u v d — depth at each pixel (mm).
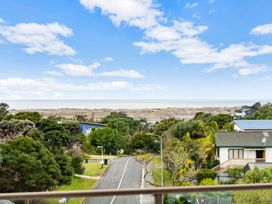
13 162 9984
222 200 1859
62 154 12391
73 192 1731
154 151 15266
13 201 1684
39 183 10188
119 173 13055
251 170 9281
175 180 10844
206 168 12641
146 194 1803
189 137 14578
